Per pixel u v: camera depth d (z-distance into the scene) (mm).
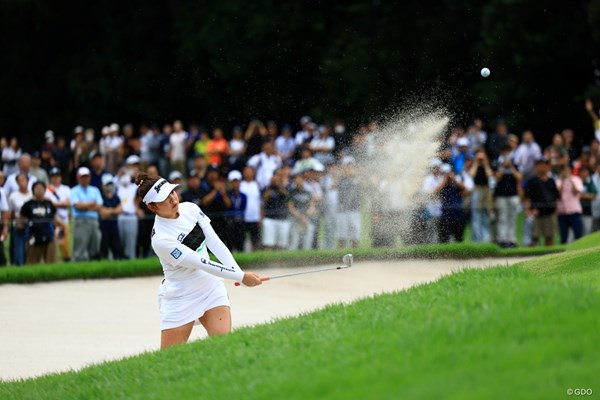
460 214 65125
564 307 23016
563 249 62312
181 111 114250
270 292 50469
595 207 68562
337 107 102188
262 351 25375
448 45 100938
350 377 21125
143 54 115062
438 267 57844
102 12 117188
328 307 29734
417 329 23312
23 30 120500
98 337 40469
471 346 21484
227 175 76938
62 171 88375
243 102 107562
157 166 85312
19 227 57750
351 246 64562
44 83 121750
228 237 63781
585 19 93062
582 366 19750
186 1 110625
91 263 56188
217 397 22750
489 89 96500
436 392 19234
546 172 67375
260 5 105438
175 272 29047
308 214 64062
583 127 96625
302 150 67500
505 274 28797
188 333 29375
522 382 19234
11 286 52750
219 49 106250
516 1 93688
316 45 105750
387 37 101875
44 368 35219
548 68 95938
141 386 25719
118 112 117188
